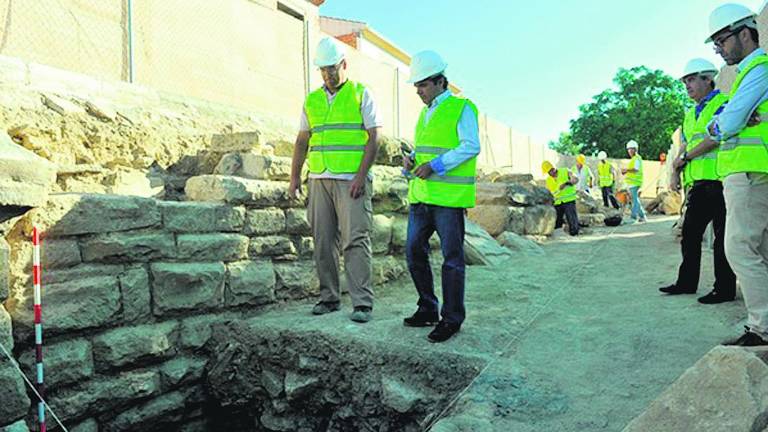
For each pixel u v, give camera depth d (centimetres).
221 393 434
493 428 252
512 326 406
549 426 249
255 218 477
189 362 425
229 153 543
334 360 385
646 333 346
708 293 447
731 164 311
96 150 506
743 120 302
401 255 613
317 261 458
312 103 450
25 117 454
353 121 434
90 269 372
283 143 586
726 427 186
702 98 444
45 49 550
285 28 871
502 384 291
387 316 445
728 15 316
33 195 323
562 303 430
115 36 616
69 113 485
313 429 401
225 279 446
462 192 368
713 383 202
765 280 306
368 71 1233
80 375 360
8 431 303
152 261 404
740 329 345
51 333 347
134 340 386
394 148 629
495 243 770
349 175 434
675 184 466
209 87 735
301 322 429
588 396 271
